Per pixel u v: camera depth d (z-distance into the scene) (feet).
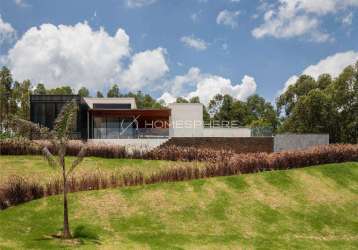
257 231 49.57
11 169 62.85
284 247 45.11
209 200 55.62
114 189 55.52
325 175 70.49
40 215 46.80
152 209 51.72
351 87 151.33
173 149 76.74
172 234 46.14
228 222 50.90
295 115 162.81
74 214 48.16
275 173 67.21
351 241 49.75
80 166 67.31
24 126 45.16
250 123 236.84
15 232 41.37
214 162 67.77
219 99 252.42
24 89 156.35
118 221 48.01
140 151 76.48
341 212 58.59
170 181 60.54
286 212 55.77
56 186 53.62
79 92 252.01
